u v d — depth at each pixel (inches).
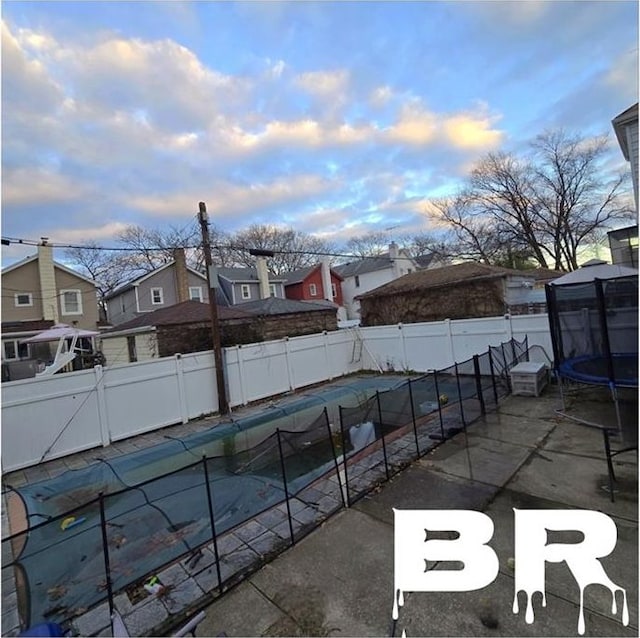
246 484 193.6
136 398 316.5
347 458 206.7
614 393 205.8
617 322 259.6
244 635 93.0
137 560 131.6
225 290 1031.6
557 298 262.2
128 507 176.6
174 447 283.1
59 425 276.5
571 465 167.6
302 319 599.8
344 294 1334.9
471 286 524.4
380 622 92.9
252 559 122.7
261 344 407.2
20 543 150.9
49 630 77.8
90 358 701.3
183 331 481.4
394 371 471.5
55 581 124.3
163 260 1208.8
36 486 225.9
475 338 394.9
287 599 103.7
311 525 140.2
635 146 296.2
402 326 459.2
